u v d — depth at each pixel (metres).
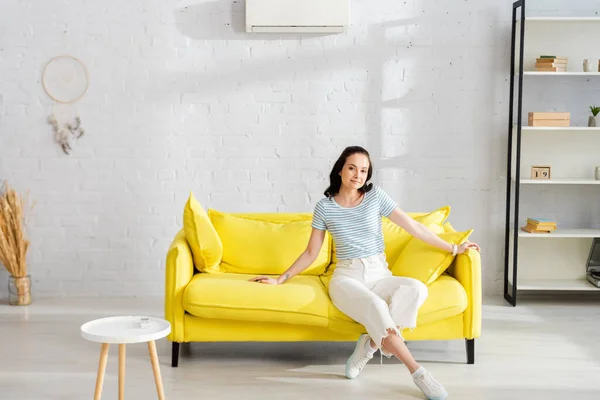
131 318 2.95
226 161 5.19
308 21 4.99
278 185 5.21
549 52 5.19
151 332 2.74
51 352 3.90
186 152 5.17
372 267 3.65
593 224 5.30
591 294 5.35
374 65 5.16
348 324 3.54
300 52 5.14
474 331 3.65
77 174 5.14
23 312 4.76
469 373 3.59
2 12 5.02
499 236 5.29
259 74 5.14
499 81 5.18
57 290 5.21
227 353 3.92
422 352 3.96
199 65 5.12
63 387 3.36
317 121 5.18
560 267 5.33
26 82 5.07
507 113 5.21
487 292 5.33
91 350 3.94
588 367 3.69
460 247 3.65
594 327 4.46
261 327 3.59
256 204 5.22
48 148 5.12
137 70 5.11
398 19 5.13
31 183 5.14
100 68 5.09
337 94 5.17
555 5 5.16
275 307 3.52
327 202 3.73
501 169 5.25
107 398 3.23
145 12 5.07
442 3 5.13
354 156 3.64
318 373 3.59
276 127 5.18
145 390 3.32
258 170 5.20
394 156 5.22
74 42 5.06
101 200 5.17
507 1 5.13
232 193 5.21
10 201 4.91
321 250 4.14
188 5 5.08
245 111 5.16
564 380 3.49
